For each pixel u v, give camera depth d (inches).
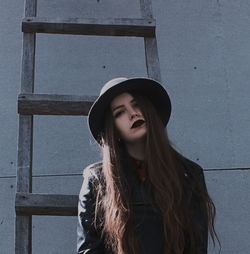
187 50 139.6
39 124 133.7
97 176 80.1
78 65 137.9
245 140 134.8
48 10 140.3
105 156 80.0
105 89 82.0
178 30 140.7
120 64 138.9
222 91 137.5
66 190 130.3
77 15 140.9
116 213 75.9
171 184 78.0
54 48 138.5
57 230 128.6
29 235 92.2
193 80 137.7
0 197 129.7
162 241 76.5
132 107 81.1
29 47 106.7
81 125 134.6
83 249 77.1
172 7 141.9
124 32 110.1
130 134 80.1
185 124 134.8
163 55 138.7
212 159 133.2
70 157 132.3
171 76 137.5
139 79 80.3
